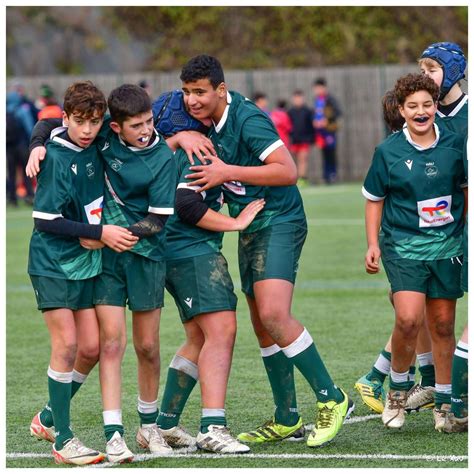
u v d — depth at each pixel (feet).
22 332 101.86
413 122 63.26
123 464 59.47
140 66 369.71
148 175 59.67
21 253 157.38
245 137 61.57
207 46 351.25
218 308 61.93
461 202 65.00
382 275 127.65
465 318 99.40
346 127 303.48
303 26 345.31
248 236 63.10
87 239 59.06
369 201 66.49
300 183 267.80
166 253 62.59
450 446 61.21
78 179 59.62
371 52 344.90
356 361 84.53
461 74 66.74
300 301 111.45
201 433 61.67
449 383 65.36
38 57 367.04
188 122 62.95
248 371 82.79
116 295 60.85
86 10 363.15
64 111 58.39
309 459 59.21
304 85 304.91
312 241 156.66
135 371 84.79
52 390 60.08
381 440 63.16
